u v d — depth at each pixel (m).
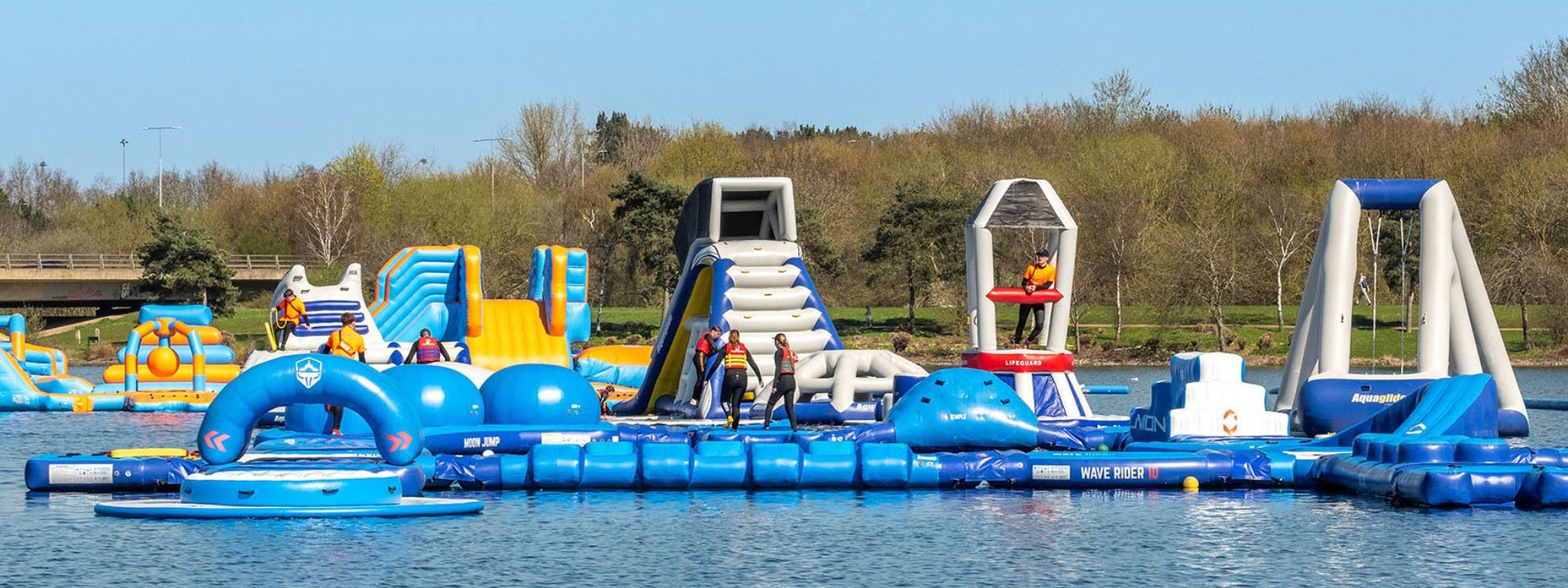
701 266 32.22
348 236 108.00
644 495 20.16
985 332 28.78
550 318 46.34
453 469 20.67
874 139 120.56
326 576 14.52
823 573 14.82
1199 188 86.69
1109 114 112.44
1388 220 70.12
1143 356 68.50
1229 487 20.95
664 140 128.25
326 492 18.16
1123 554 15.76
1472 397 22.00
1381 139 92.75
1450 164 85.44
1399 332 69.75
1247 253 78.44
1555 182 72.00
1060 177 90.12
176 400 37.50
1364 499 19.70
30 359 41.34
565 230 98.31
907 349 72.69
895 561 15.42
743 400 30.09
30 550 15.68
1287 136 99.00
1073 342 71.44
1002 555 15.72
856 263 92.56
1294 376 27.08
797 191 96.75
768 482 20.84
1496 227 74.81
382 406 19.19
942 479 20.94
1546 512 18.23
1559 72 92.69
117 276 86.75
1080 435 24.58
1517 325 73.88
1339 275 26.02
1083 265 73.31
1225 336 69.00
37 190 158.50
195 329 40.06
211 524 17.39
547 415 25.88
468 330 45.31
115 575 14.48
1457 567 14.93
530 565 15.12
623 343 74.56
